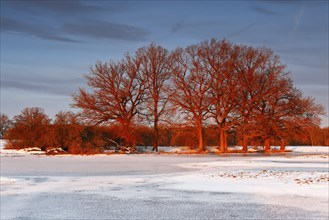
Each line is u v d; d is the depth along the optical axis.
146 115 65.94
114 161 41.59
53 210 15.09
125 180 23.25
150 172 28.30
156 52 65.81
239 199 17.03
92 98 64.38
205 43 62.12
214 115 62.00
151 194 18.33
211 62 61.41
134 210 15.09
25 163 38.41
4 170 30.16
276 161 38.88
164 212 14.79
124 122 64.62
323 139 101.06
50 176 25.67
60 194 18.42
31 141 64.69
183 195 18.00
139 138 67.44
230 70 60.88
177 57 63.06
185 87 61.91
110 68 64.81
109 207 15.59
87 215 14.37
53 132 63.53
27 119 70.12
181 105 61.94
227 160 41.06
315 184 20.42
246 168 30.42
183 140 72.56
